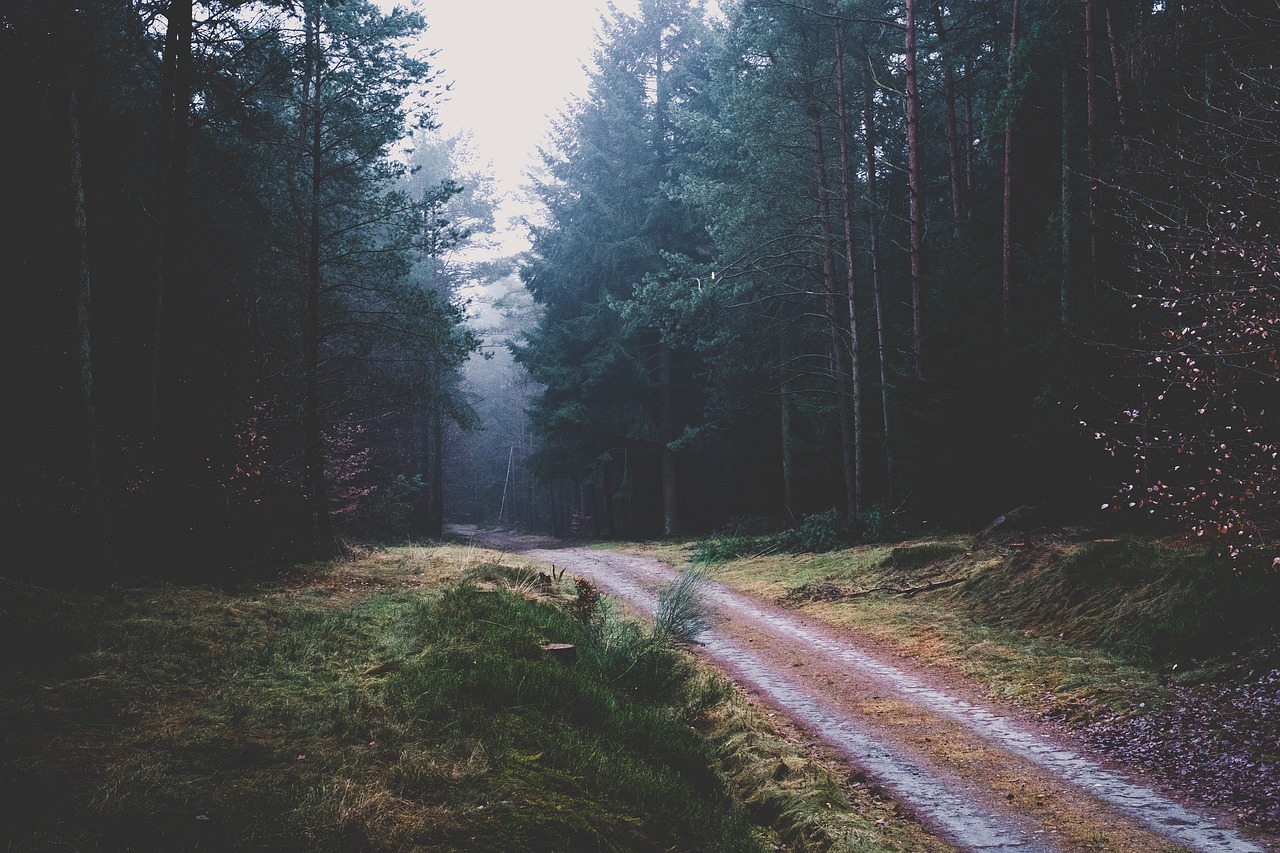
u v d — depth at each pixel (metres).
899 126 26.36
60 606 8.41
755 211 23.80
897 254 26.59
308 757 5.06
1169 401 10.67
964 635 11.95
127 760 4.73
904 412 18.88
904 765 7.52
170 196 12.61
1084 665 9.88
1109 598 11.38
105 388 13.17
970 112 24.25
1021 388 17.64
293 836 4.02
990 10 22.80
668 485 33.72
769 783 6.85
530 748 5.58
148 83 15.72
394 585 13.50
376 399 20.23
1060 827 6.11
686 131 33.16
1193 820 6.06
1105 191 15.18
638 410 33.72
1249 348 8.53
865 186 26.16
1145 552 11.73
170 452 12.68
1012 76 18.03
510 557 22.22
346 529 25.44
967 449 18.03
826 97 22.80
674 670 9.58
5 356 11.65
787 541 22.92
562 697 6.75
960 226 21.52
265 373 17.00
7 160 11.96
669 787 5.71
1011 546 14.98
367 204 19.41
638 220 33.44
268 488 15.45
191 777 4.61
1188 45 12.08
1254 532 9.38
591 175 35.25
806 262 25.58
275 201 17.72
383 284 20.77
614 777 5.49
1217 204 9.42
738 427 32.69
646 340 34.94
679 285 24.78
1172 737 7.54
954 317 18.81
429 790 4.73
